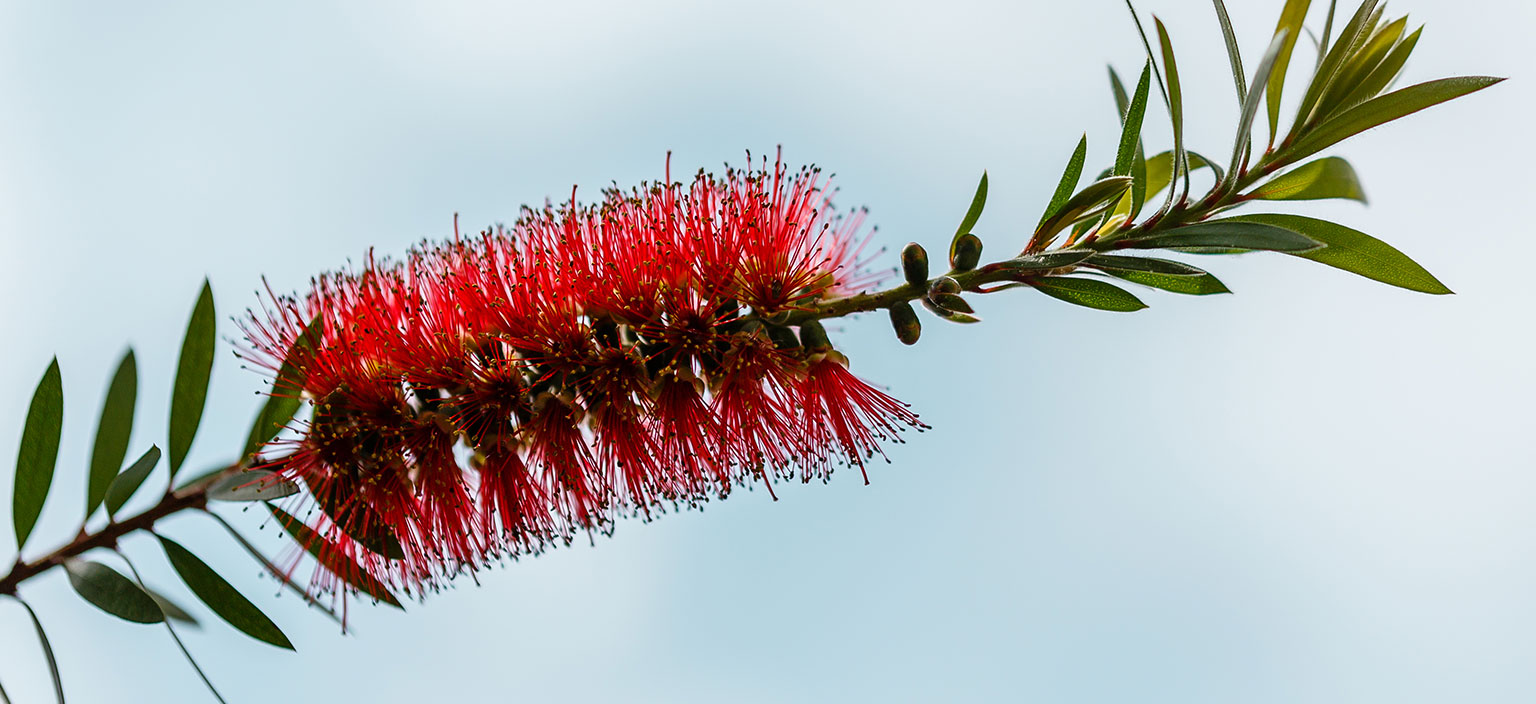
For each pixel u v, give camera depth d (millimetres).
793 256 658
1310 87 648
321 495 662
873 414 662
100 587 660
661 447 662
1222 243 637
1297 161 649
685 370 657
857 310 655
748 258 655
